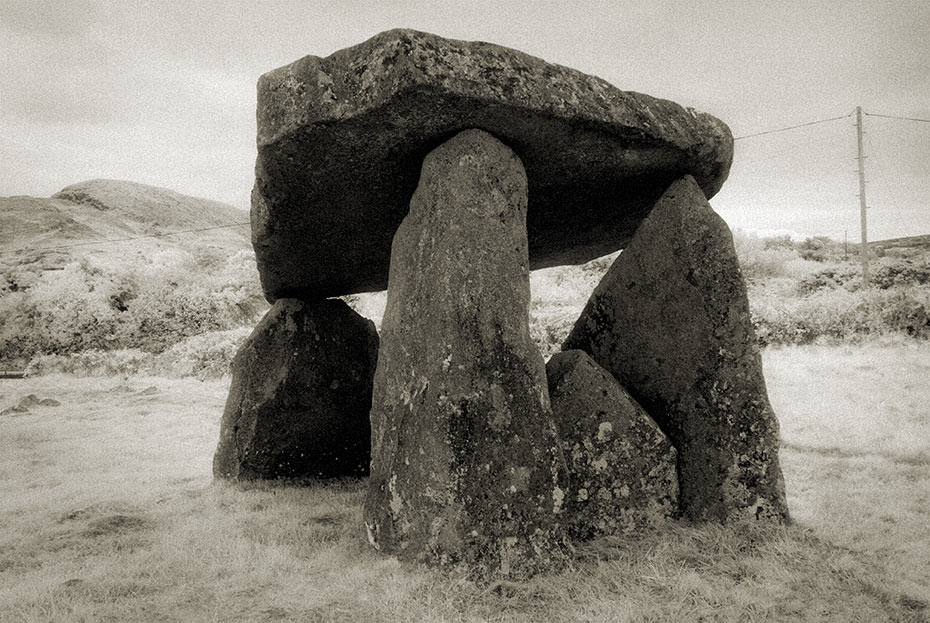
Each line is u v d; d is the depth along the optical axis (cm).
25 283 3039
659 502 442
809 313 1335
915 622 300
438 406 365
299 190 446
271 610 319
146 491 566
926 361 986
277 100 389
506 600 325
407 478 374
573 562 371
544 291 2156
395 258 428
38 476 635
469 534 350
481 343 375
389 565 361
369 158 414
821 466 575
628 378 487
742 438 437
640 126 430
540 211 530
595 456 436
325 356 656
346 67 375
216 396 1274
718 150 486
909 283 1841
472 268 381
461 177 391
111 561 386
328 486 601
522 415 376
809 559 372
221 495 550
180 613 317
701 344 455
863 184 1938
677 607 316
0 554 405
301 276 617
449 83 361
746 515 428
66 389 1491
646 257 486
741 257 2673
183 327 2302
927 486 507
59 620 305
